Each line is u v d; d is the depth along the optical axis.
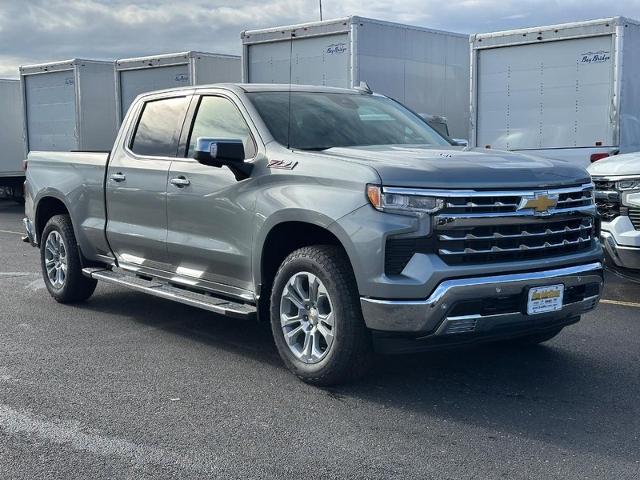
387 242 4.65
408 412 4.80
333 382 5.13
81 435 4.44
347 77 13.16
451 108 15.41
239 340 6.49
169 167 6.31
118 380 5.43
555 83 12.47
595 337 6.51
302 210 5.08
